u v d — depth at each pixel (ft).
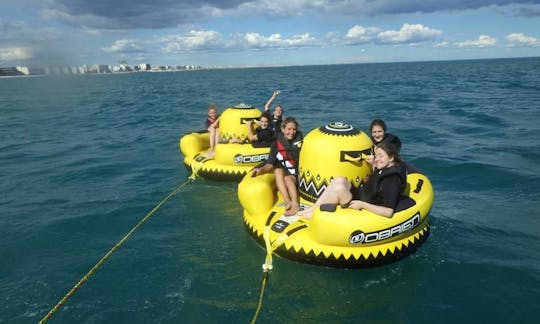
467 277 14.32
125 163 31.60
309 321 12.17
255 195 17.17
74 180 27.07
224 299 13.32
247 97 99.66
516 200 21.07
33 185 26.03
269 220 16.70
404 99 80.07
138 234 18.37
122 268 15.35
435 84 124.98
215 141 27.81
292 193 17.06
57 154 35.58
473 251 16.03
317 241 14.93
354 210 14.76
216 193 23.75
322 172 16.44
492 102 66.64
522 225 18.15
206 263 15.62
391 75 208.64
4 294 13.82
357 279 14.46
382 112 60.44
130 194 23.86
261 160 25.17
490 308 12.57
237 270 15.07
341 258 14.64
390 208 14.64
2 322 12.35
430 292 13.56
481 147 32.89
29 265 15.76
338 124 17.21
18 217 20.45
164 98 101.65
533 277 14.10
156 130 48.93
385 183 14.90
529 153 30.17
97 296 13.61
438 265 15.16
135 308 12.92
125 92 127.85
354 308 12.80
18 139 44.06
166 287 14.03
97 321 12.32
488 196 21.81
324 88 123.95
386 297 13.35
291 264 15.38
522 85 107.34
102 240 17.83
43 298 13.57
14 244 17.53
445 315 12.34
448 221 18.74
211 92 123.13
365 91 106.73
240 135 26.30
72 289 14.05
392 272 14.85
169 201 22.56
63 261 16.01
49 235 18.35
